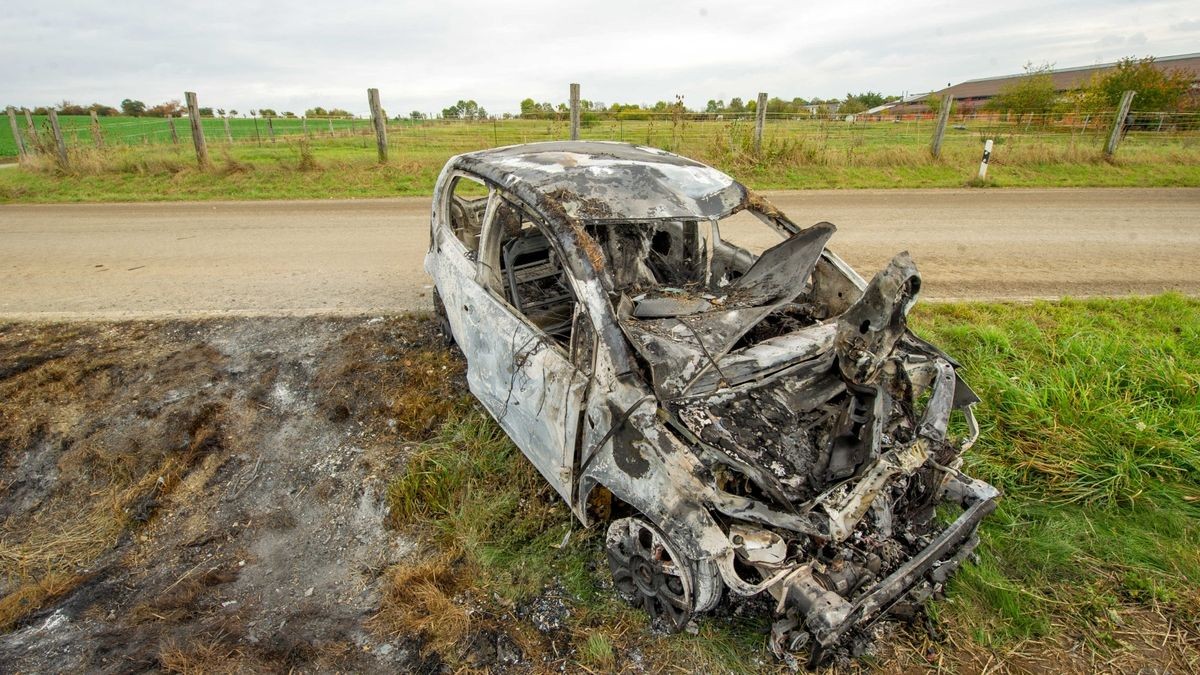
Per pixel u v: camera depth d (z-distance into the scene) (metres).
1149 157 13.62
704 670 2.70
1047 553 3.31
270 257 7.24
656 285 3.88
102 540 3.72
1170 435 3.97
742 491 2.61
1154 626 2.95
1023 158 13.30
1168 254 7.56
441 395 4.55
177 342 5.16
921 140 16.70
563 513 3.55
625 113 14.85
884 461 2.65
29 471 4.13
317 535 3.65
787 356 3.04
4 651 2.96
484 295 3.74
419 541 3.49
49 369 4.74
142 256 7.27
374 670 2.75
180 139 17.77
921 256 7.39
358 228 8.59
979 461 3.86
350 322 5.48
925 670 2.73
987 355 4.86
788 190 11.30
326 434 4.32
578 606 3.02
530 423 3.31
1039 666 2.77
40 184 11.58
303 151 12.23
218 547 3.63
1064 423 4.09
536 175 3.52
